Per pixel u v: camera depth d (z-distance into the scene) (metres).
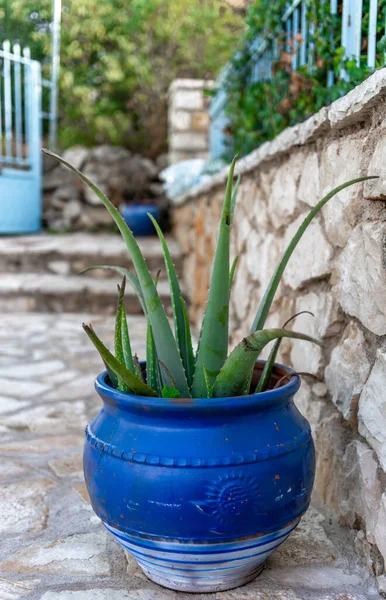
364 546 1.35
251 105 2.87
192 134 6.05
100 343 1.15
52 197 6.90
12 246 5.16
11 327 4.10
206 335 1.29
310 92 2.07
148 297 1.26
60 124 7.09
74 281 4.79
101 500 1.23
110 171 6.93
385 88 1.23
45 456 2.05
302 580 1.31
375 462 1.33
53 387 2.84
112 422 1.25
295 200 1.94
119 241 5.74
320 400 1.67
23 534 1.54
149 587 1.30
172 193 5.69
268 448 1.17
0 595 1.28
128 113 7.07
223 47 4.89
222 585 1.26
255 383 1.50
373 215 1.37
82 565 1.39
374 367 1.33
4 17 6.06
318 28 2.00
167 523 1.14
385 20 1.60
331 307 1.59
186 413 1.15
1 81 6.27
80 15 6.61
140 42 6.78
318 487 1.64
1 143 5.89
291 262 1.96
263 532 1.17
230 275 1.35
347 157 1.51
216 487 1.12
